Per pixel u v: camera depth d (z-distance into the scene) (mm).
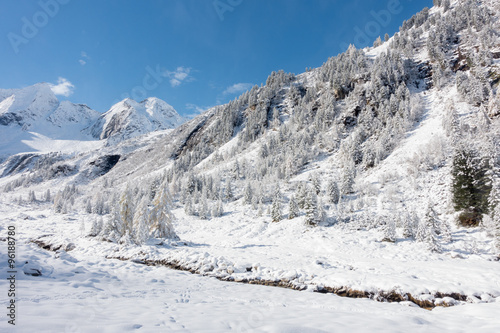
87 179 196750
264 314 8703
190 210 64688
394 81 100438
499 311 10211
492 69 75062
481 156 32688
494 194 28344
